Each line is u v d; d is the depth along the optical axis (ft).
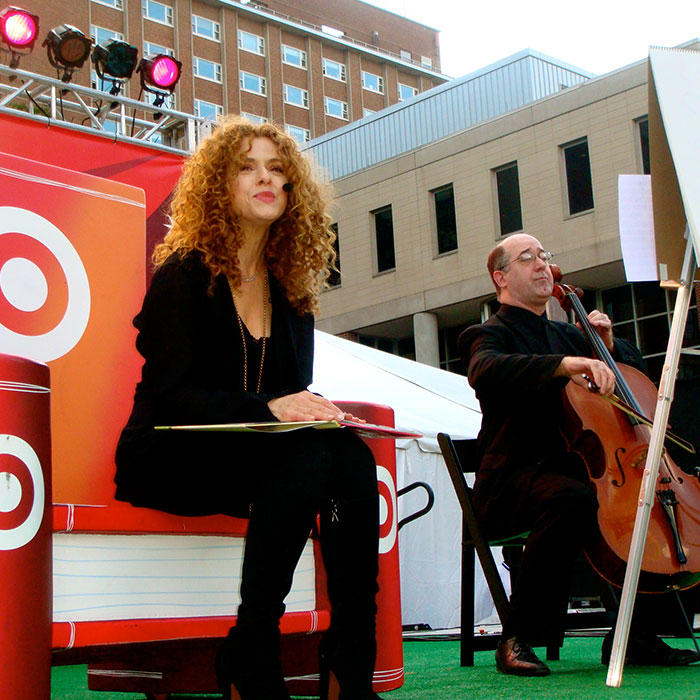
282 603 5.36
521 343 10.20
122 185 6.81
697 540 8.81
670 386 7.40
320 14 173.58
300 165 6.59
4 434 4.62
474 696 7.32
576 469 9.66
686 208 6.34
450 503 23.54
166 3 146.51
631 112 66.13
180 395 5.55
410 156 77.92
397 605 8.12
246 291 6.41
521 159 71.41
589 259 66.85
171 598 5.77
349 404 8.07
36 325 6.12
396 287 77.71
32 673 4.60
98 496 6.29
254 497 5.72
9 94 22.68
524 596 8.92
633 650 9.37
